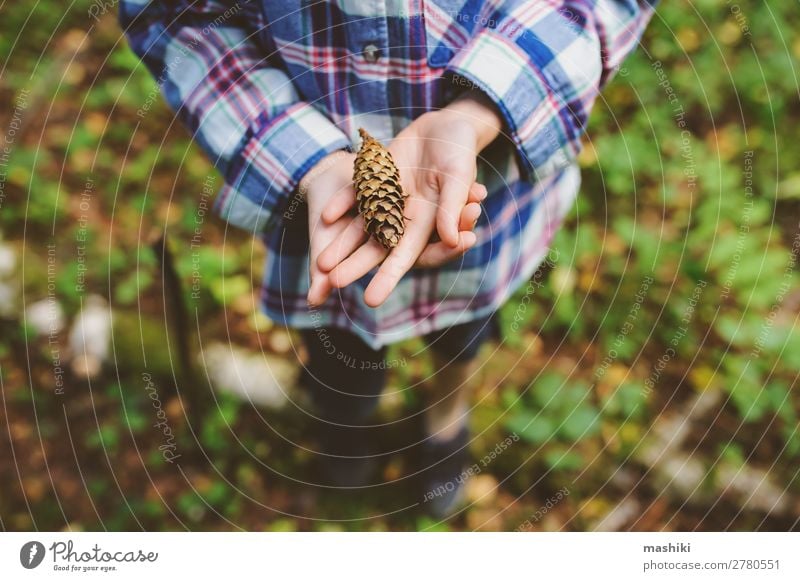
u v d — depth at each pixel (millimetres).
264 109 689
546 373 974
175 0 698
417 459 932
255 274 1041
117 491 902
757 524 886
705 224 1047
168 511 898
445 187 646
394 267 646
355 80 696
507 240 778
